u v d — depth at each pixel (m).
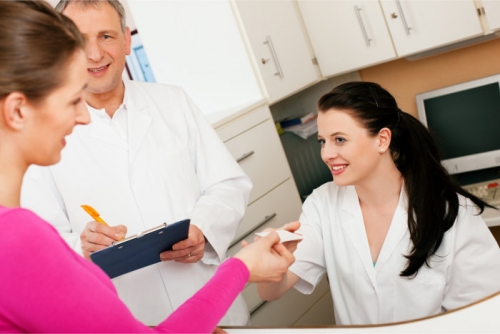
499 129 2.33
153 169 1.66
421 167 1.41
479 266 1.40
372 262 1.46
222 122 2.23
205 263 1.70
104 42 1.58
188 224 1.30
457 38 2.21
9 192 0.72
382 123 1.40
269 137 2.40
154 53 2.69
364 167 1.41
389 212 1.45
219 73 2.50
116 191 1.63
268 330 1.00
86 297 0.67
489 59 2.53
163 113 1.76
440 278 1.39
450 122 2.44
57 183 1.62
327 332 0.95
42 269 0.65
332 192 1.58
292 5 2.55
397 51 2.37
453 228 1.39
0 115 0.69
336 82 2.80
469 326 0.88
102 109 1.64
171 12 2.52
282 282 1.47
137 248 1.27
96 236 1.42
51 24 0.70
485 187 2.32
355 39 2.46
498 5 2.08
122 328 0.69
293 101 2.90
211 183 1.78
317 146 2.86
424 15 2.25
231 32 2.37
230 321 1.70
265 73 2.39
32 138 0.71
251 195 2.30
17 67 0.67
